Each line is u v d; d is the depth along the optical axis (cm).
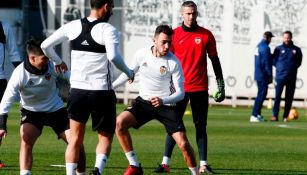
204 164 3347
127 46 8769
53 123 2753
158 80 2966
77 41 2589
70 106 2628
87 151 4066
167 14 8662
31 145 2706
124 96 8869
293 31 8606
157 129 5612
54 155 3838
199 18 8694
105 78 2609
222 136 5066
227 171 3388
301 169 3469
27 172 2689
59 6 8856
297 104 8744
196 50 3388
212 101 8812
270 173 3331
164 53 2931
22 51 9119
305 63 8644
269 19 8619
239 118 6869
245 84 8744
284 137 5053
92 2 2602
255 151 4184
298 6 8588
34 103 2708
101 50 2584
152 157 3850
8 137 4788
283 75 6519
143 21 8731
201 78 3394
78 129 2647
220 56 8712
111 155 3884
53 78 2702
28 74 2653
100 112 2633
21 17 9244
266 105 9006
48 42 2609
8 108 2653
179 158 3816
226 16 8669
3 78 3416
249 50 8688
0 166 3381
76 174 2667
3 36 3406
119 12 8775
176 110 2958
